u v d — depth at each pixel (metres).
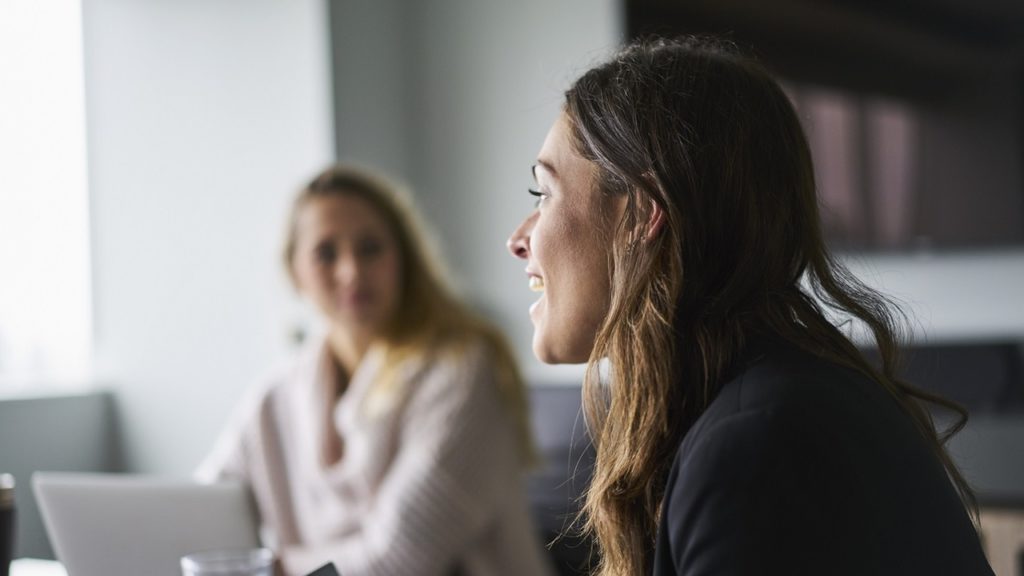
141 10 3.70
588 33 3.51
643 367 0.82
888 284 3.18
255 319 3.53
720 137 0.83
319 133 3.42
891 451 0.71
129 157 3.72
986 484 2.05
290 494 2.00
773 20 3.21
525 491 1.91
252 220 3.53
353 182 2.03
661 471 0.82
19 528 3.35
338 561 1.76
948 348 2.89
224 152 3.58
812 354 0.78
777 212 0.84
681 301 0.82
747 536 0.66
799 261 0.86
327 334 2.05
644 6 3.38
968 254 3.07
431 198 3.81
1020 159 2.91
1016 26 2.91
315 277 1.98
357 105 3.55
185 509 1.46
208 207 3.61
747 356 0.78
